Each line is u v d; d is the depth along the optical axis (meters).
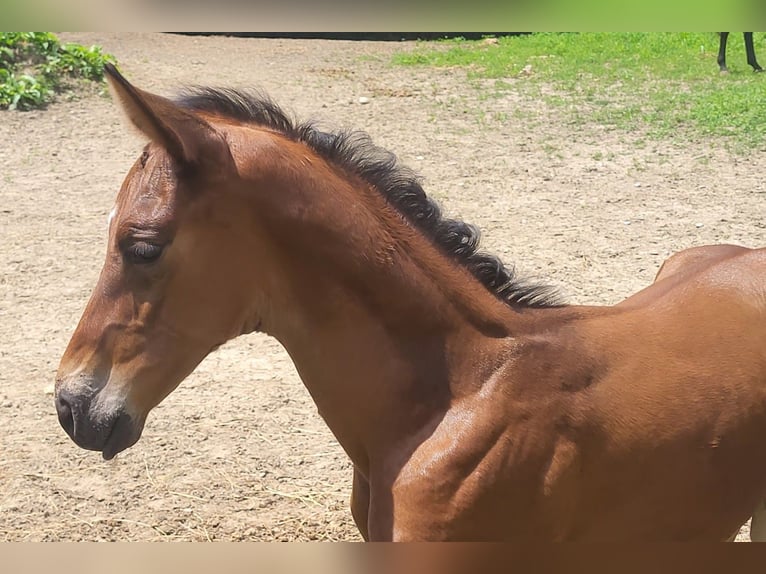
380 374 2.32
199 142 2.14
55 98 11.19
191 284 2.19
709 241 6.93
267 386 5.02
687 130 10.02
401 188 2.39
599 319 2.51
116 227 2.20
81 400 2.21
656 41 15.85
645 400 2.38
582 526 2.40
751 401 2.48
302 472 4.22
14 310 5.94
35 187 8.38
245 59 14.95
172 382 2.26
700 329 2.55
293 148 2.29
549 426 2.29
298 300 2.28
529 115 10.89
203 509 3.93
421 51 16.05
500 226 7.28
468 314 2.35
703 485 2.44
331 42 17.25
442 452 2.27
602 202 7.86
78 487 4.09
